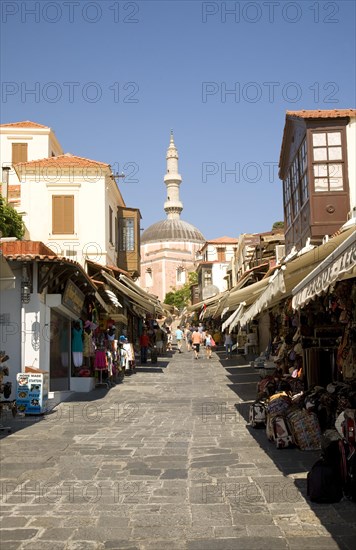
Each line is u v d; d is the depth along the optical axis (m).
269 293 11.45
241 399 15.99
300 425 9.06
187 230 114.12
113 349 20.95
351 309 9.72
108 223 30.22
